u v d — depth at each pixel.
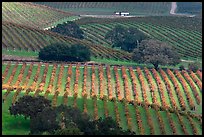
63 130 182.88
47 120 193.62
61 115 195.75
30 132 197.75
